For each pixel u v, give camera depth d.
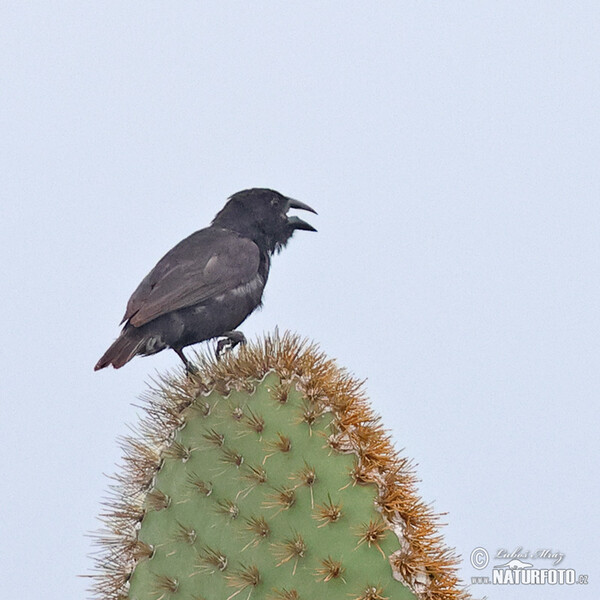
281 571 7.91
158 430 9.01
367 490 7.96
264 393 8.52
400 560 7.72
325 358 8.68
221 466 8.45
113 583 8.66
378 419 8.38
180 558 8.41
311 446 8.17
